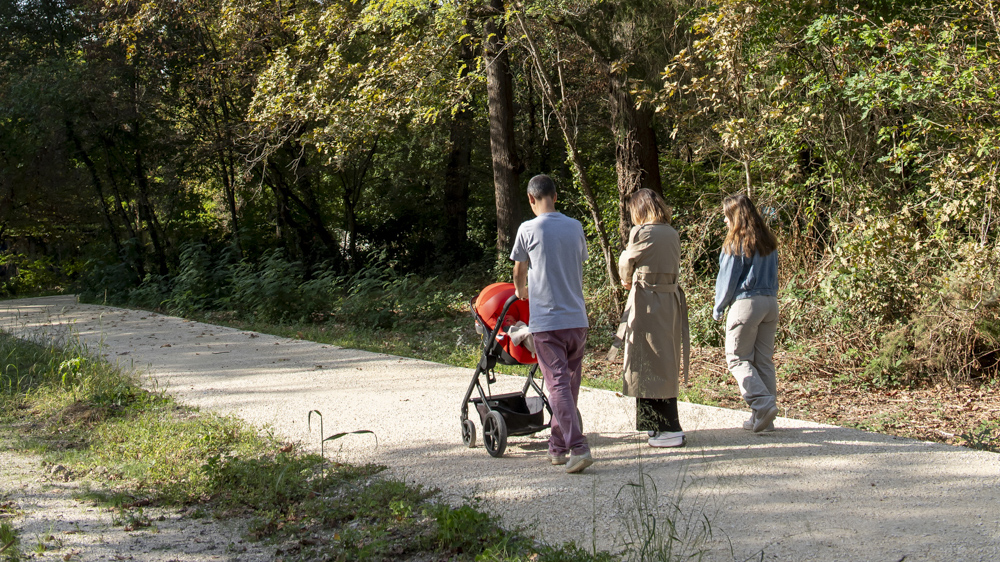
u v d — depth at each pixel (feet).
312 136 49.83
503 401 16.78
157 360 32.04
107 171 75.56
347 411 21.15
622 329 15.84
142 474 15.99
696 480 13.71
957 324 24.88
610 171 53.52
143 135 73.87
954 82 26.91
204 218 84.79
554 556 10.53
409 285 48.44
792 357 28.89
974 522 11.27
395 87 46.91
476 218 88.99
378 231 87.61
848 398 24.64
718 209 35.19
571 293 14.55
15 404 23.63
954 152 27.48
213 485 14.94
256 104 50.83
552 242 14.43
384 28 47.83
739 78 31.68
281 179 75.31
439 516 11.73
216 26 66.23
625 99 40.37
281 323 46.70
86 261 78.13
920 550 10.41
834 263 28.32
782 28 33.22
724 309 16.92
